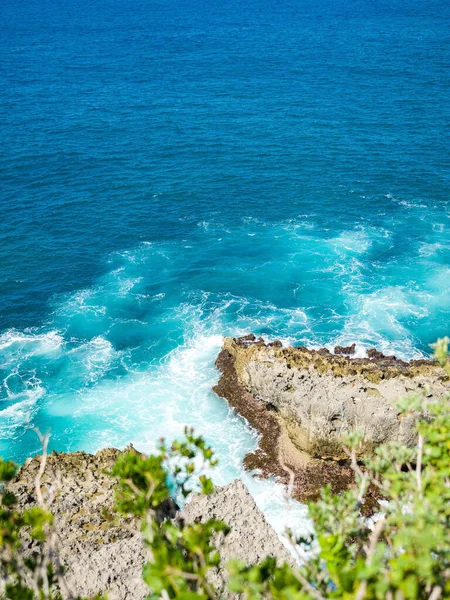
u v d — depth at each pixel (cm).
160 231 8100
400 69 15662
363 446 4778
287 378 4984
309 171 9694
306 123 11788
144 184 9375
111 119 12231
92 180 9506
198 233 8038
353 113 12288
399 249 7525
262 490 4622
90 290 6919
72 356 5953
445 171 9594
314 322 6291
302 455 4916
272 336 6091
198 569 1549
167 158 10331
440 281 6869
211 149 10656
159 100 13488
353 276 7012
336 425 4766
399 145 10619
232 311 6519
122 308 6619
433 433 1858
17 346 6084
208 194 9044
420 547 1451
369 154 10269
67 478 3988
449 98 13138
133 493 1902
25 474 4022
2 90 14225
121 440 5044
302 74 15462
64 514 3662
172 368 5778
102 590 2867
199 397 5434
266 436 5047
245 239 7869
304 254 7488
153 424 5184
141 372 5744
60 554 3341
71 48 19612
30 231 8050
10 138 11094
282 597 1377
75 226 8200
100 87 14588
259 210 8569
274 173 9662
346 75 15200
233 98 13525
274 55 17938
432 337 6028
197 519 3316
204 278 7094
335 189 9075
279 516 4388
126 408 5353
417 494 1664
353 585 1381
